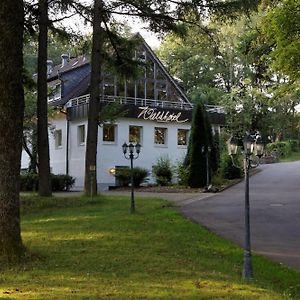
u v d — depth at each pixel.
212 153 29.52
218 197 22.03
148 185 32.47
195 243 11.56
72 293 7.24
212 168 29.27
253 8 19.30
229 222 14.91
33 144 33.72
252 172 34.91
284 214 16.47
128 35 25.11
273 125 53.88
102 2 21.14
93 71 21.62
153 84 38.31
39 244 11.28
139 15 20.69
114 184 34.03
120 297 7.05
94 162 21.55
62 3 20.33
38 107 20.56
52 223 14.83
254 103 49.03
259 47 21.38
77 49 22.53
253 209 17.75
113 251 10.50
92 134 21.58
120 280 8.09
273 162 49.97
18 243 9.61
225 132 44.72
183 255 10.26
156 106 36.72
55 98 39.22
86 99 35.06
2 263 9.13
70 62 45.03
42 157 20.59
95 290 7.43
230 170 30.94
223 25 20.89
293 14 13.82
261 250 11.05
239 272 9.02
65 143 37.12
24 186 29.70
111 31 21.95
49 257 9.84
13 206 9.57
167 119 36.91
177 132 37.78
